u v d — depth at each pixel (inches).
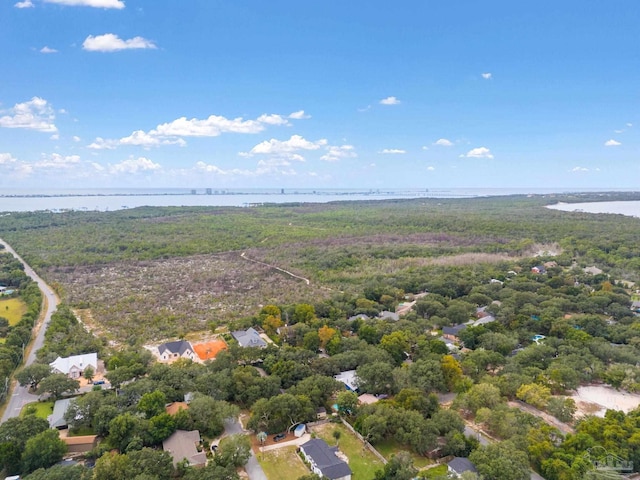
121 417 3378.4
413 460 3255.4
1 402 4062.5
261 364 4832.7
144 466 2871.6
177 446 3267.7
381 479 2997.0
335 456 3201.3
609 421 3395.7
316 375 4202.8
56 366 4589.1
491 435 3602.4
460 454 3289.9
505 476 2866.6
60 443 3189.0
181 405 3811.5
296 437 3604.8
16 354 4899.1
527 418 3528.5
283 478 3102.9
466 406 3846.0
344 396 3838.6
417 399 3735.2
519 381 4148.6
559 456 3063.5
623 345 5027.1
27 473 3016.7
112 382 4212.6
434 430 3363.7
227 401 4089.6
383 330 5433.1
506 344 4965.6
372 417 3501.5
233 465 3043.8
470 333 5305.1
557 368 4343.0
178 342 5137.8
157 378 4138.8
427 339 5172.2
